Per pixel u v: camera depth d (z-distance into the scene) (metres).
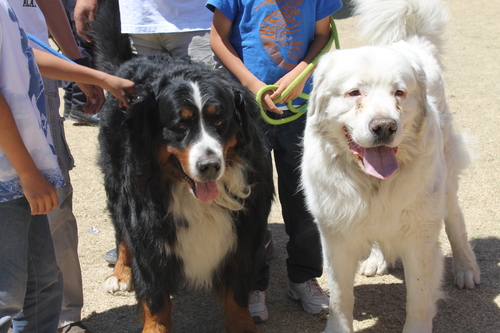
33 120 2.37
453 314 3.53
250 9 3.45
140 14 3.94
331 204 3.03
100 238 4.80
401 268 4.21
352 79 2.79
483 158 6.08
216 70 3.29
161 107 2.97
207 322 3.62
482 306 3.60
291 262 3.76
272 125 3.61
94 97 3.39
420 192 2.92
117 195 3.57
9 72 2.27
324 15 3.60
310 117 3.08
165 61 3.42
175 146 2.96
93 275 4.22
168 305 3.27
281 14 3.43
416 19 4.11
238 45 3.58
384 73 2.74
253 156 3.23
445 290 3.84
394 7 4.07
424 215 2.97
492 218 4.79
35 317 2.69
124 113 3.30
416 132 2.87
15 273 2.47
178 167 3.04
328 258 3.21
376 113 2.64
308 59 3.51
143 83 3.13
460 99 8.28
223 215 3.19
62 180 2.55
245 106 3.14
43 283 2.67
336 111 2.87
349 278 3.22
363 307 3.70
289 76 3.40
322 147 3.01
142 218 3.13
